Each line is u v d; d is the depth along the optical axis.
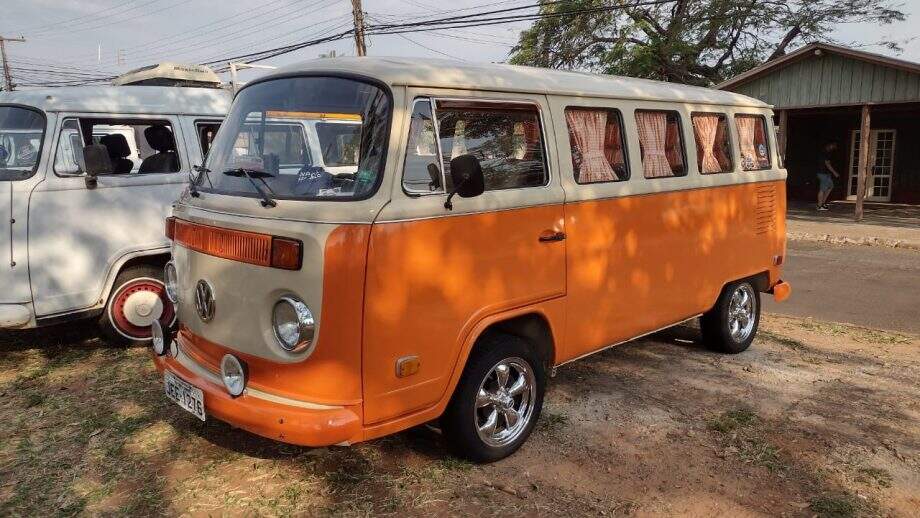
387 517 3.43
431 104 3.47
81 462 3.98
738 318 6.20
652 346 6.40
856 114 19.84
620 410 4.82
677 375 5.59
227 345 3.49
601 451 4.19
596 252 4.39
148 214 6.01
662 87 5.27
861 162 15.88
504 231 3.77
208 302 3.59
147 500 3.57
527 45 26.00
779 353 6.26
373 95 3.39
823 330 7.09
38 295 5.46
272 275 3.22
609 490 3.74
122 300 6.02
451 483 3.76
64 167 5.61
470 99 3.66
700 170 5.41
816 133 20.92
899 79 15.07
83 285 5.70
